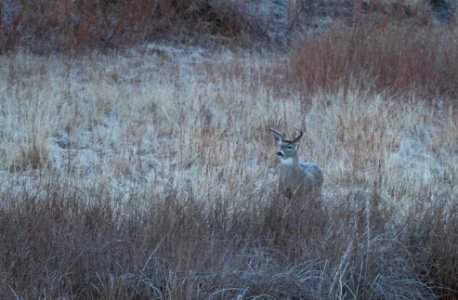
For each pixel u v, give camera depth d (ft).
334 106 137.39
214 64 171.94
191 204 82.12
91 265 71.67
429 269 79.97
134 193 90.79
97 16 187.11
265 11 213.46
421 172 110.52
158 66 170.09
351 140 120.06
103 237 74.54
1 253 71.00
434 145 124.88
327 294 71.67
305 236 79.20
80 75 157.28
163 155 113.09
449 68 156.25
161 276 72.13
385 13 213.05
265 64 172.65
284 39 203.92
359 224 82.02
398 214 89.30
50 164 103.86
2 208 77.92
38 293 66.85
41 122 118.32
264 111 132.26
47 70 155.33
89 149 114.21
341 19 206.49
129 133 121.29
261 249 77.41
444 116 138.41
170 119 127.54
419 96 145.48
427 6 224.94
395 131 129.08
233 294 69.92
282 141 88.33
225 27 202.08
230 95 142.61
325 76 149.59
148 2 195.83
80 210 79.56
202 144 113.09
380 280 75.05
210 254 73.00
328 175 105.60
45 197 82.99
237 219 81.71
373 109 135.44
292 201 85.76
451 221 83.87
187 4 203.51
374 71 153.28
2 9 177.27
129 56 176.76
